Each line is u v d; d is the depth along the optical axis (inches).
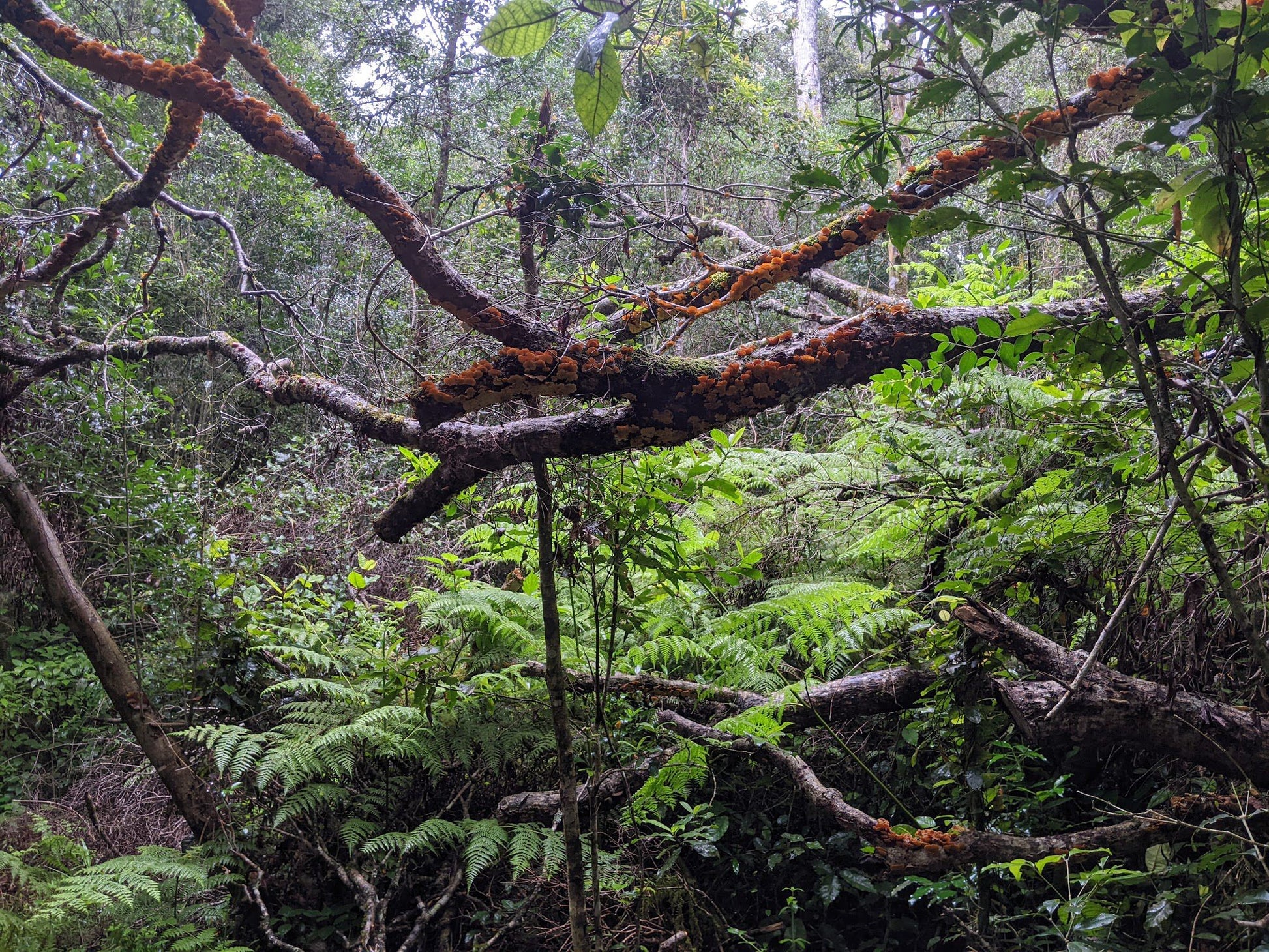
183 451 209.3
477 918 120.8
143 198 125.1
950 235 223.9
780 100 270.7
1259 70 49.9
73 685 180.4
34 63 157.2
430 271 75.5
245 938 125.6
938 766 116.6
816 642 128.6
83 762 167.0
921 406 102.1
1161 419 57.6
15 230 160.9
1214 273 66.7
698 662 140.3
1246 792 88.6
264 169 255.0
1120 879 84.9
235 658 144.1
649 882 115.5
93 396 171.9
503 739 130.6
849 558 147.3
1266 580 82.7
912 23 52.8
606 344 76.7
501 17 49.7
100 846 143.3
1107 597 100.7
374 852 126.3
